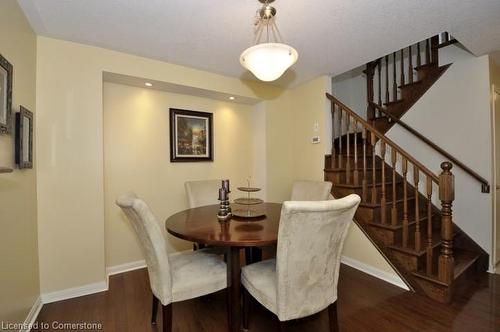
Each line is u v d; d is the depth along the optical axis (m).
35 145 2.05
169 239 3.02
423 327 1.71
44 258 2.07
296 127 3.61
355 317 1.82
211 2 1.72
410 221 2.64
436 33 2.13
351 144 3.54
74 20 1.91
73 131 2.21
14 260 1.60
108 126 2.66
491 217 2.58
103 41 2.24
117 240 2.69
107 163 2.65
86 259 2.22
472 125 2.70
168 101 3.04
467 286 2.26
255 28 2.05
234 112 3.58
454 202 2.83
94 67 2.32
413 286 2.17
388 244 2.36
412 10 1.80
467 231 2.73
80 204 2.21
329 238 1.36
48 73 2.13
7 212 1.50
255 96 3.38
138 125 2.83
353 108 4.52
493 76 2.68
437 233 2.68
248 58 1.69
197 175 3.25
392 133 3.39
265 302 1.46
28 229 1.85
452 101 2.85
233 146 3.56
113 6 1.75
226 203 2.00
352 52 2.50
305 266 1.34
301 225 1.25
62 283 2.13
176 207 3.07
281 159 3.62
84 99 2.26
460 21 1.94
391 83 3.82
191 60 2.66
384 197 2.44
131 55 2.50
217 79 3.06
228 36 2.18
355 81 4.50
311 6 1.76
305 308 1.40
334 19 1.92
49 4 1.72
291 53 1.65
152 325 1.75
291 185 3.69
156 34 2.14
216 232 1.60
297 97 3.59
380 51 2.48
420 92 3.14
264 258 2.86
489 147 2.58
